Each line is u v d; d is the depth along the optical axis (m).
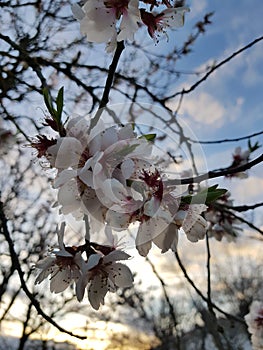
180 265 0.38
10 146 0.52
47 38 0.53
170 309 0.51
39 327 1.04
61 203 0.17
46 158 0.18
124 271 0.20
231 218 0.54
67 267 0.20
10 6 0.49
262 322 0.49
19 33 0.52
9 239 0.31
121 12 0.20
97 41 0.20
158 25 0.22
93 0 0.20
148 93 0.45
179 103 0.43
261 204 0.32
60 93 0.18
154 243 0.18
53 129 0.19
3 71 0.43
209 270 0.39
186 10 0.22
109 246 0.20
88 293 0.20
